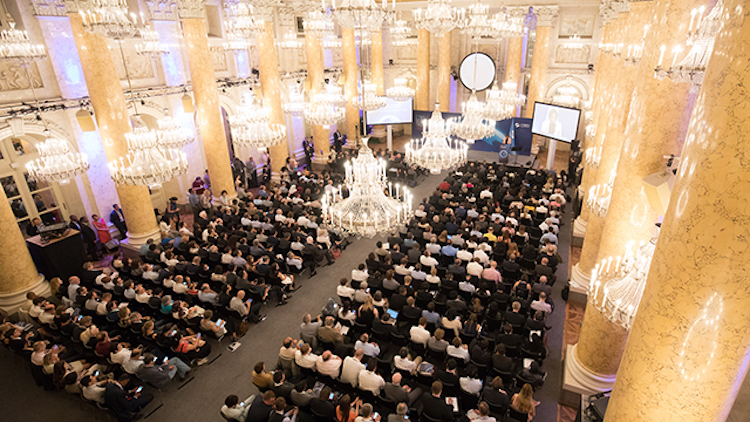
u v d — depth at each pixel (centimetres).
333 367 649
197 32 1207
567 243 1171
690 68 277
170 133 1021
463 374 705
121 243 1142
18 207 1157
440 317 784
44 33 1045
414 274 884
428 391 685
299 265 1009
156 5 1323
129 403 630
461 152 825
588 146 1212
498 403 585
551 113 1712
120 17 591
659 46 452
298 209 1277
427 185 1702
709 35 271
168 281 879
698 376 250
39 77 1056
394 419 545
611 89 909
